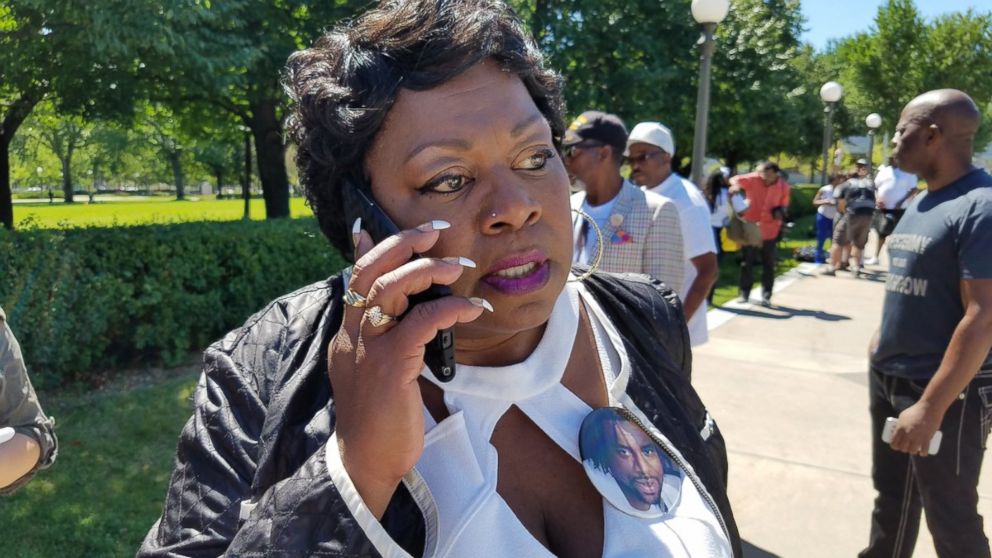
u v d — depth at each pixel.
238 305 6.81
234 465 0.93
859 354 6.92
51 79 7.87
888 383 2.66
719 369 6.33
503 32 0.89
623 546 0.95
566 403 1.03
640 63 12.67
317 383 0.98
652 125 3.90
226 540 0.88
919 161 2.52
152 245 6.05
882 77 32.75
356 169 0.91
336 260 7.50
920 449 2.41
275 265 7.04
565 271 0.95
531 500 0.97
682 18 13.04
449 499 0.90
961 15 31.80
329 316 1.03
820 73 35.28
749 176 9.39
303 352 1.01
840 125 38.09
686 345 1.36
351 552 0.78
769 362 6.58
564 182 0.94
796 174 51.72
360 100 0.86
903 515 2.76
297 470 0.87
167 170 54.69
